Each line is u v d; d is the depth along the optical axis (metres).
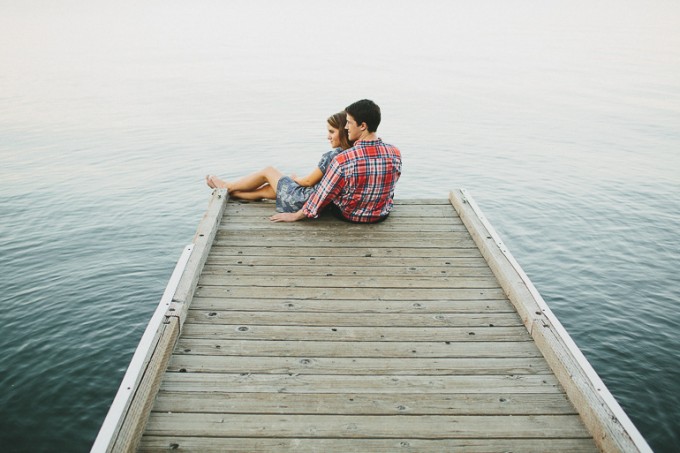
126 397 2.38
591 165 15.87
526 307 3.32
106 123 21.08
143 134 19.39
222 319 3.31
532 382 2.82
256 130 20.08
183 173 14.91
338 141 4.48
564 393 2.74
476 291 3.73
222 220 4.76
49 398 5.57
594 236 10.55
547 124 21.53
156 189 13.50
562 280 8.66
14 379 5.87
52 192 13.10
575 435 2.47
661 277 8.75
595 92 28.94
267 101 25.94
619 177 14.62
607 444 2.28
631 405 5.64
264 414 2.55
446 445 2.40
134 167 15.44
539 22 82.94
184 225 11.11
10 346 6.54
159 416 2.51
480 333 3.25
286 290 3.67
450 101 26.33
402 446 2.38
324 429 2.47
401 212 5.05
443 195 13.24
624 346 6.79
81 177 14.40
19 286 8.23
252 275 3.86
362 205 4.57
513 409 2.62
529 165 15.87
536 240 10.38
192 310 3.39
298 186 4.72
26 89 28.25
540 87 30.48
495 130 20.55
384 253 4.24
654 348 6.73
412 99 26.70
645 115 23.06
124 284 8.36
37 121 21.12
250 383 2.76
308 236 4.48
